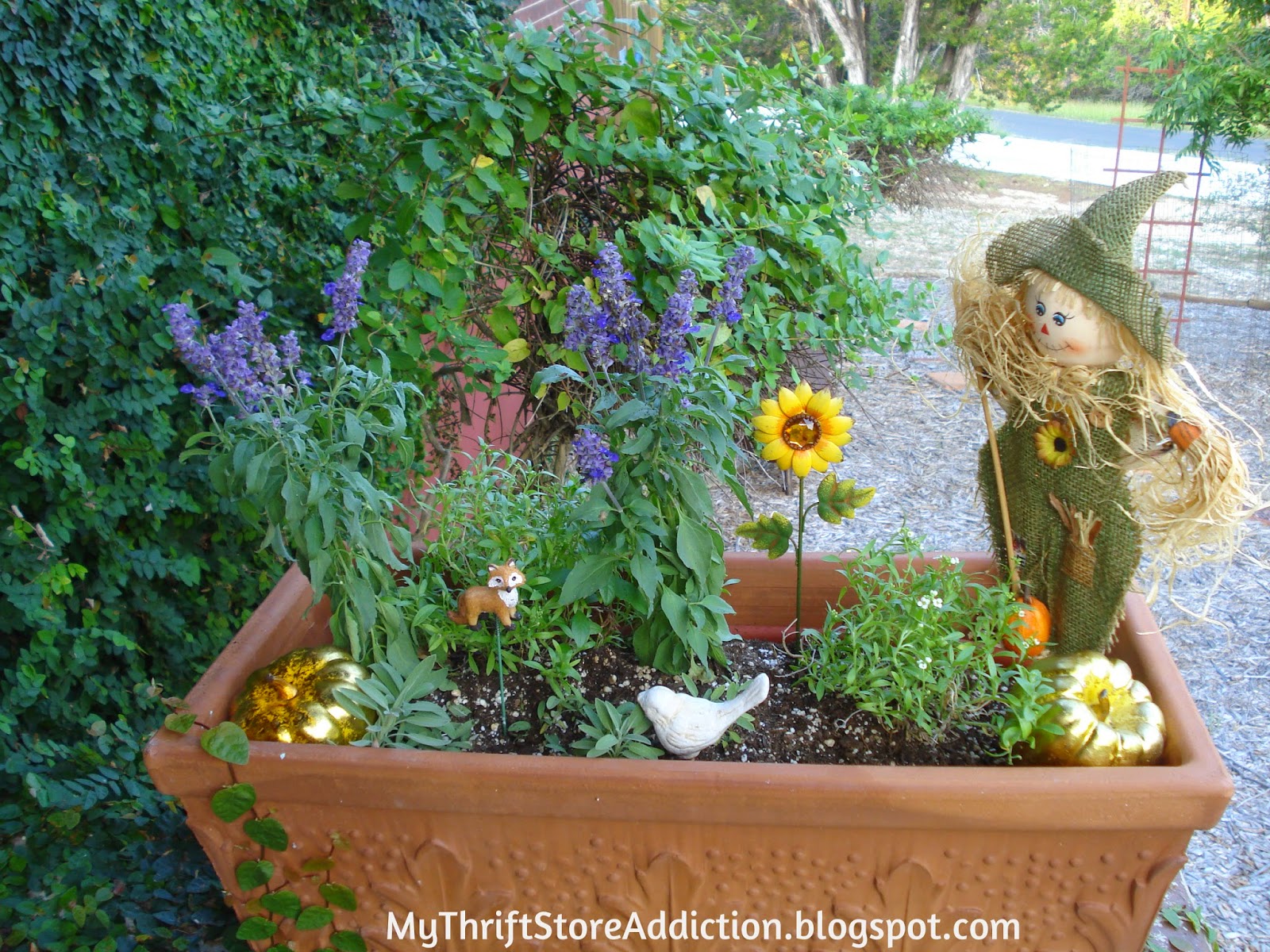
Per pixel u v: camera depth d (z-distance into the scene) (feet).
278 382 5.57
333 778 5.27
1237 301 21.90
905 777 5.04
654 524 5.90
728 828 5.27
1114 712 5.74
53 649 7.15
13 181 6.78
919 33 50.96
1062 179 37.88
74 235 6.98
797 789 5.05
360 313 8.98
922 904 5.44
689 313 5.67
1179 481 6.04
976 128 33.45
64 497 7.11
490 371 11.19
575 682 6.39
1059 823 5.05
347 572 6.06
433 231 8.93
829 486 6.54
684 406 5.72
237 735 5.30
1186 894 7.09
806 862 5.35
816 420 6.25
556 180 10.81
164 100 8.07
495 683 6.48
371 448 7.93
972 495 13.96
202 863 6.95
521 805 5.24
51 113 7.08
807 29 53.88
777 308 10.77
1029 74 53.16
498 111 8.56
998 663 6.46
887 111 31.40
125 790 7.41
